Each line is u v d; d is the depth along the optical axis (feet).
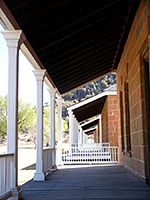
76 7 15.67
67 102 209.67
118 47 26.25
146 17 15.03
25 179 26.89
